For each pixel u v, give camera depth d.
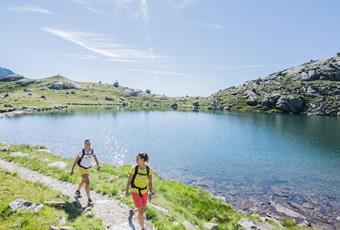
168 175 42.25
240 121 128.12
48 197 16.23
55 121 106.38
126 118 126.44
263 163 51.03
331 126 112.31
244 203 31.34
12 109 140.12
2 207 13.62
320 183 39.56
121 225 14.10
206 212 21.36
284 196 34.03
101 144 65.81
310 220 27.20
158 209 17.33
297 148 66.06
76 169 25.62
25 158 27.84
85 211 15.26
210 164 49.34
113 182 21.97
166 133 85.88
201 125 109.69
